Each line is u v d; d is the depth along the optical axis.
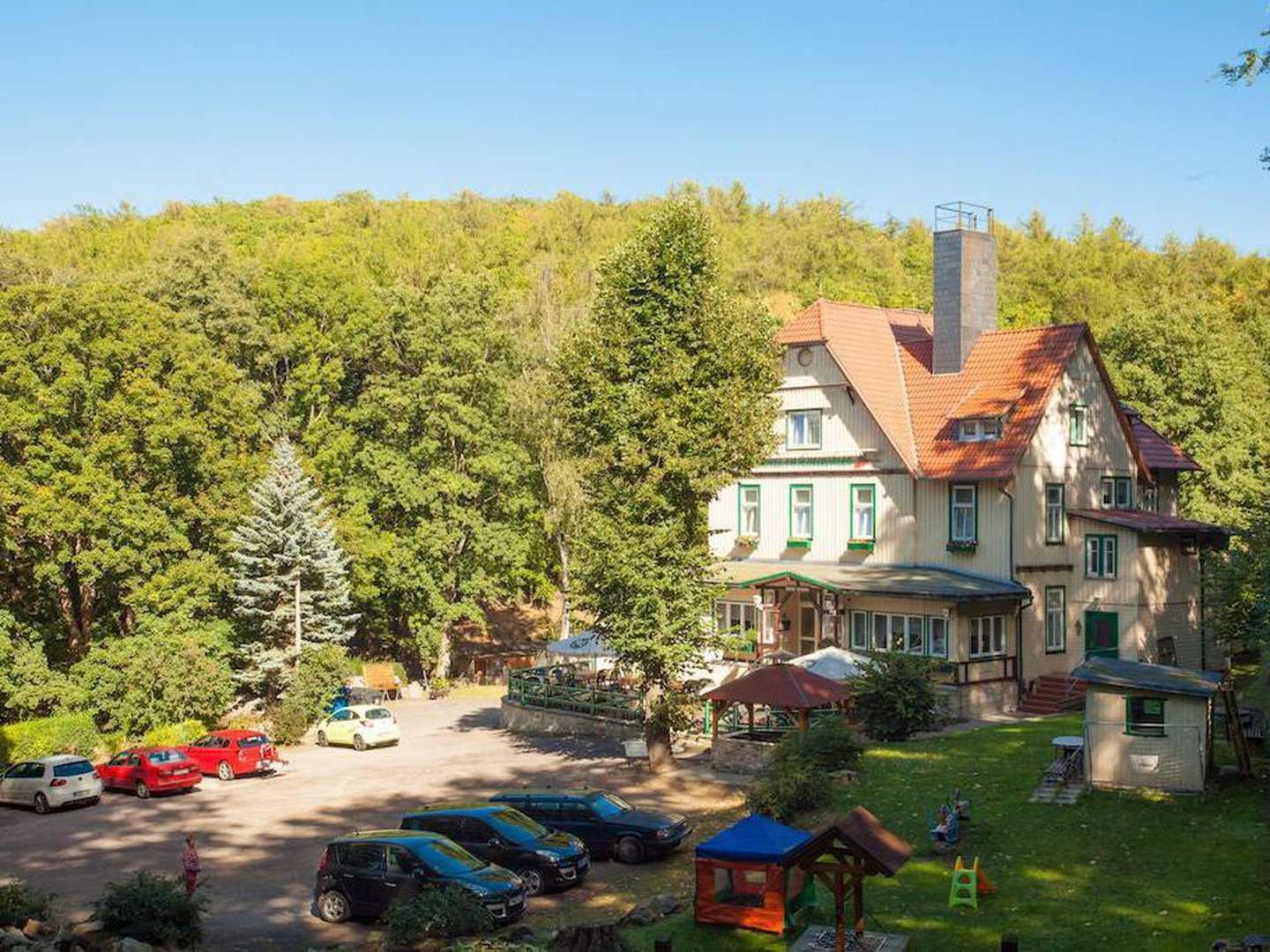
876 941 19.14
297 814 33.25
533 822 26.16
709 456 36.03
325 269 67.12
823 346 48.94
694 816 30.98
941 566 45.47
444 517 63.84
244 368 64.56
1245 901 19.70
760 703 33.44
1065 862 22.91
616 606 36.47
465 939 19.53
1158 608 45.62
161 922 20.97
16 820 34.12
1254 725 31.22
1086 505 46.94
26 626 47.56
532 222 137.12
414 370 66.62
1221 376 56.41
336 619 56.53
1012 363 46.38
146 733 47.34
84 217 124.50
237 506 54.56
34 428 48.03
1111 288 102.25
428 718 53.16
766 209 145.88
